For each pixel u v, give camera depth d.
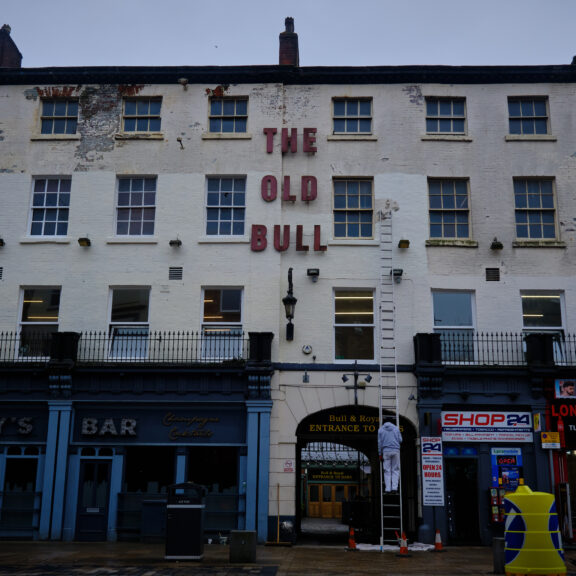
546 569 9.92
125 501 17.64
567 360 18.58
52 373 17.81
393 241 19.36
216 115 20.47
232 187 20.03
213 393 18.03
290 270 18.75
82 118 20.38
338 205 19.89
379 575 11.86
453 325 18.98
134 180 20.14
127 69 20.39
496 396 17.95
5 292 19.16
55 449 17.64
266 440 17.56
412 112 20.30
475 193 19.72
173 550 13.49
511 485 17.53
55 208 19.92
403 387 18.22
